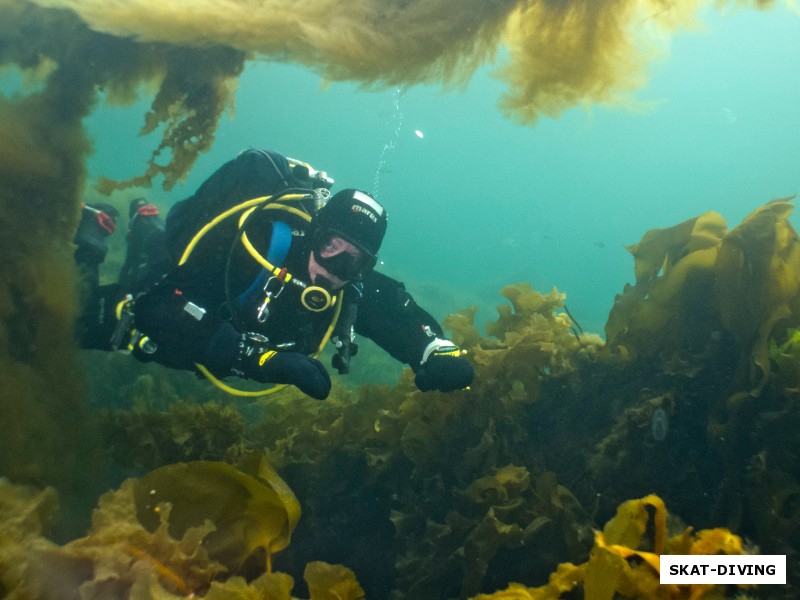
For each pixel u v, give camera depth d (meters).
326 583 1.29
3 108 2.26
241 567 1.44
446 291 24.23
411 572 2.22
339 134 103.31
